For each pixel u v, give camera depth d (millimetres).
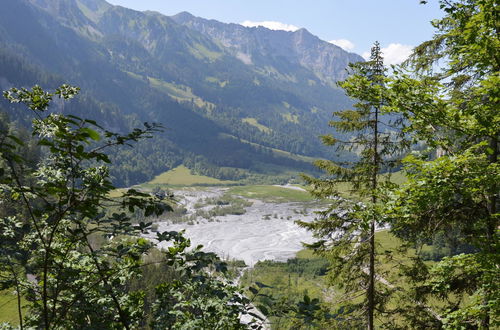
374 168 12586
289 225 136125
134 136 2922
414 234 9781
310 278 76000
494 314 7316
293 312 3977
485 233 8867
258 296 4238
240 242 110875
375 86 8047
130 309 4543
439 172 7098
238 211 162750
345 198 13211
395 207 7887
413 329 11016
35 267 3188
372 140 13055
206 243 108562
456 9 7039
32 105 5434
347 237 13016
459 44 8008
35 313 4086
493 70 7934
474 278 9273
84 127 2434
